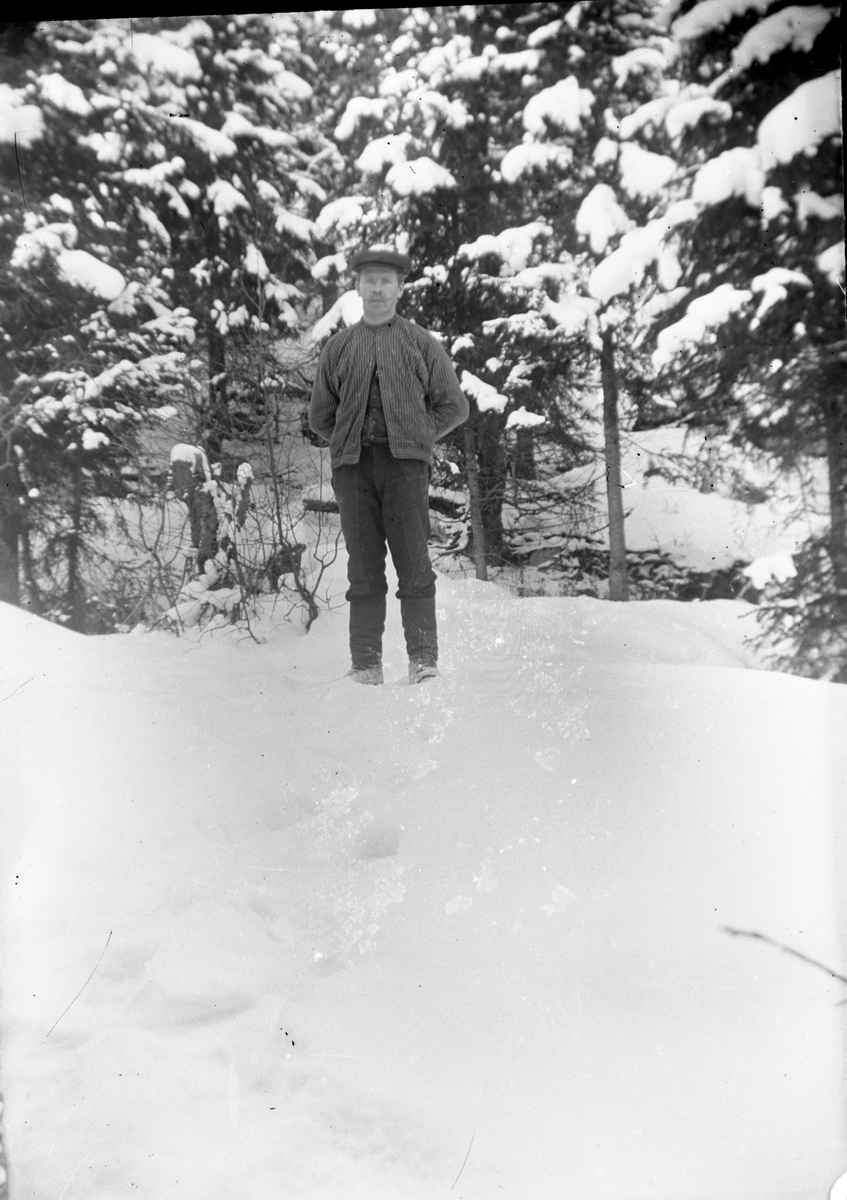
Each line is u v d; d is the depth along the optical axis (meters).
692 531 7.68
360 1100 1.41
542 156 7.10
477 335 7.54
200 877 1.95
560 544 8.04
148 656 3.53
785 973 1.56
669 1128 1.32
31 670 3.21
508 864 1.85
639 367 7.41
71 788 2.25
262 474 5.18
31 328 7.64
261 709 2.74
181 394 7.04
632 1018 1.51
